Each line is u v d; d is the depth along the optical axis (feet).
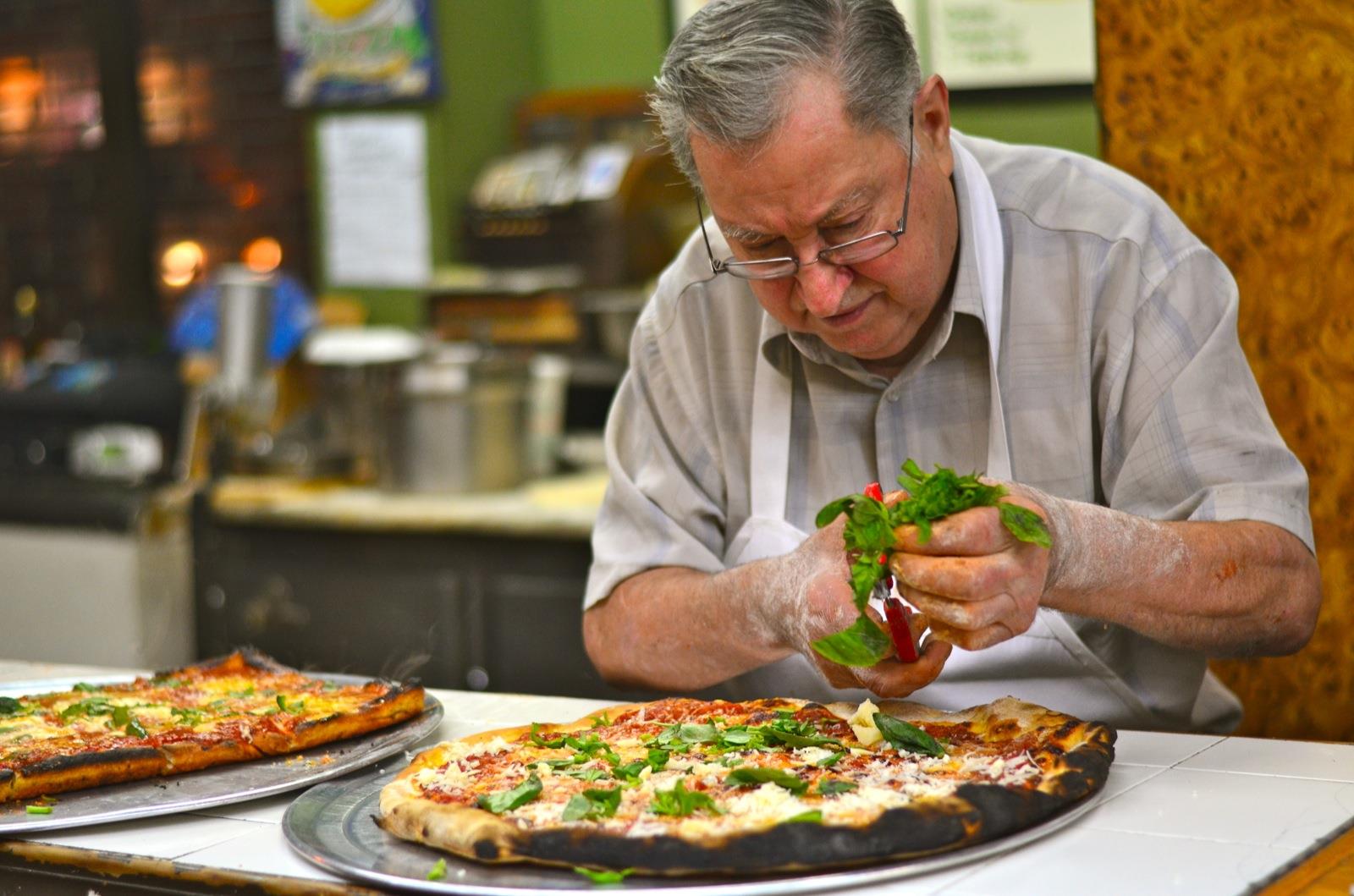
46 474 13.66
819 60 4.62
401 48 15.11
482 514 11.73
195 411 12.72
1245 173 6.61
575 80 16.02
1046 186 5.75
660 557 5.99
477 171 15.60
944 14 12.60
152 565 12.96
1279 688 6.76
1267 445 5.27
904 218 4.90
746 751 4.53
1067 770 4.12
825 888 3.64
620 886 3.64
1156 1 6.66
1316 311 6.54
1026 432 5.65
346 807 4.45
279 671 6.25
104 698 5.84
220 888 4.01
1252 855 3.78
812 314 5.04
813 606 4.67
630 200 13.73
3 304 16.99
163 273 16.75
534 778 4.22
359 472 13.57
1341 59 6.35
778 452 5.98
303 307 13.46
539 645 11.81
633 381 6.43
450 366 12.35
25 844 4.34
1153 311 5.42
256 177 16.31
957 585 4.17
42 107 16.83
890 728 4.48
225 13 16.14
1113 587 4.76
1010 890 3.62
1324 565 6.63
